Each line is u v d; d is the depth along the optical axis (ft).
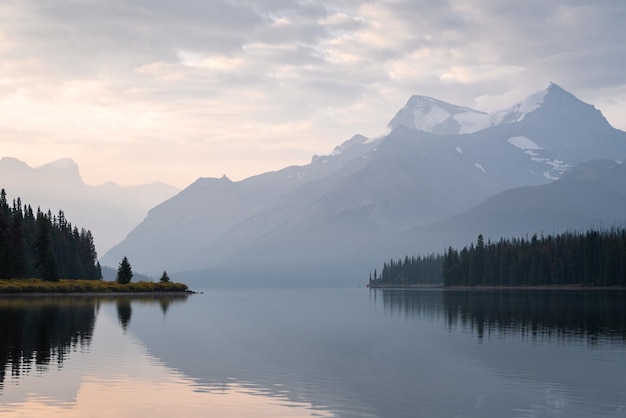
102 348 239.71
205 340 272.51
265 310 501.56
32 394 163.53
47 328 302.66
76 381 178.60
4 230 654.53
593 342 270.46
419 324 359.05
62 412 148.25
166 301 609.01
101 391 167.84
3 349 233.76
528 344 264.52
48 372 190.39
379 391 172.24
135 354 226.38
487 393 171.22
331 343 265.75
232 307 543.80
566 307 500.74
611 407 158.10
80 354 224.33
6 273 651.66
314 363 213.87
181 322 355.56
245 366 205.87
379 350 245.24
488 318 398.21
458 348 252.01
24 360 210.59
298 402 159.94
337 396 166.40
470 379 188.65
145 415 146.92
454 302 614.75
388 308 528.63
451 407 157.28
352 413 150.82
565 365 212.64
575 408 157.07
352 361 217.97
